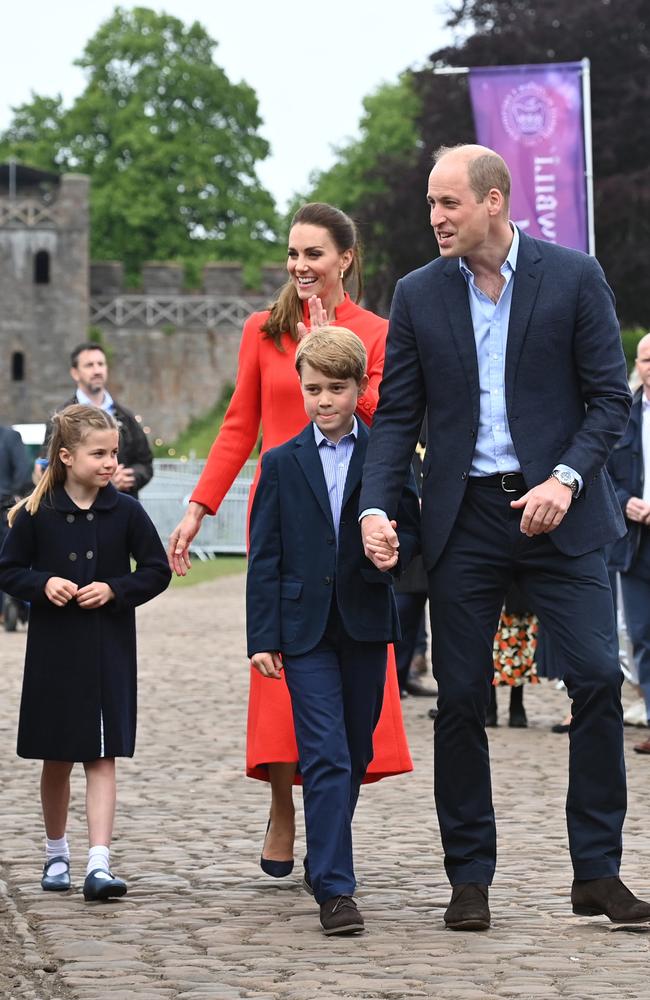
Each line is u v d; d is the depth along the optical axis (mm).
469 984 5242
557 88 20016
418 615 13328
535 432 6047
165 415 82250
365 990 5188
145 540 7012
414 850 7848
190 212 83812
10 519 6930
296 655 6230
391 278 54031
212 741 11664
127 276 84500
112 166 82500
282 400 6840
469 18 53844
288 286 6906
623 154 51281
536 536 6078
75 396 13227
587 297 6082
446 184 6008
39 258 80000
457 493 6109
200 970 5477
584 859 6117
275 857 6906
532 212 20203
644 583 11859
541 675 12219
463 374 6094
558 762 10688
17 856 7656
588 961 5547
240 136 83938
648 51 52250
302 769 6141
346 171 82750
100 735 6785
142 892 6828
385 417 6266
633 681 12305
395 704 6734
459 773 6156
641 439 11727
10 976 5453
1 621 23141
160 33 82875
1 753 11055
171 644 19625
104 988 5258
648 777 10062
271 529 6293
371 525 6035
